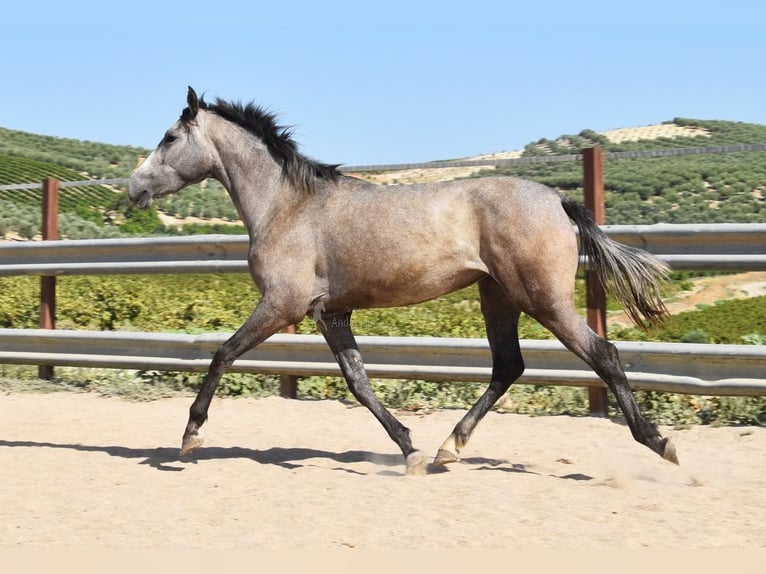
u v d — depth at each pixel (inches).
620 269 246.8
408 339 335.6
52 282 409.4
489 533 191.0
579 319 237.6
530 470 256.5
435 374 331.0
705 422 309.1
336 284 255.8
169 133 280.7
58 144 4069.9
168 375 402.0
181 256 379.6
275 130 271.4
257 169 270.2
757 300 639.8
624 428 303.4
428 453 282.8
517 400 342.3
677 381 299.0
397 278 248.4
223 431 320.2
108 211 1631.4
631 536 186.4
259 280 263.1
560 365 317.4
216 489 237.3
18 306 503.5
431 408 345.7
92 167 3142.2
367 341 340.5
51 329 408.8
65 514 212.1
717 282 770.8
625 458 266.1
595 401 320.5
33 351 400.5
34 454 281.1
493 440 295.7
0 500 225.3
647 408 323.9
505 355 263.7
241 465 265.6
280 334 355.9
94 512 213.9
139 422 335.6
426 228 245.6
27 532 197.2
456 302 582.9
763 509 206.7
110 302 505.4
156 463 269.9
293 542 187.5
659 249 309.0
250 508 216.2
